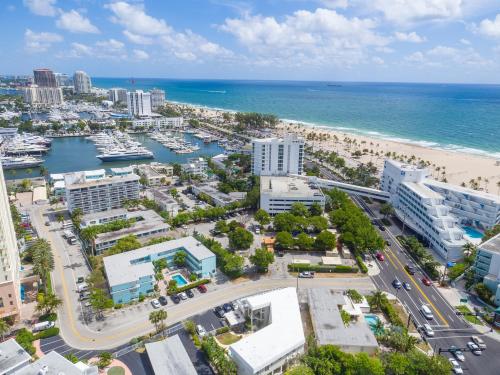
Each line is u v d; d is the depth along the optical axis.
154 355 123.94
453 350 136.00
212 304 162.88
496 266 172.75
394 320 149.00
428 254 199.75
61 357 113.00
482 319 155.88
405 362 119.69
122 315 155.12
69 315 154.62
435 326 151.12
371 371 116.25
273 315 140.50
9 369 111.12
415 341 133.75
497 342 142.62
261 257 184.00
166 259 192.50
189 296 168.00
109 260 179.62
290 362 126.94
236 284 178.75
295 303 148.62
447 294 174.00
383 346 137.88
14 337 141.00
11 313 146.25
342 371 120.31
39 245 181.50
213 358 123.44
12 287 145.25
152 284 170.25
